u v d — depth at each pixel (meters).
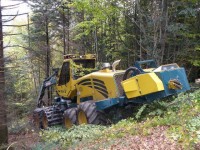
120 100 10.19
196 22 16.17
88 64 13.71
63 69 13.69
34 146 8.84
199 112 8.70
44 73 21.34
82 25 16.14
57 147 8.91
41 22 18.02
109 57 19.98
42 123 13.90
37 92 19.73
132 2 16.84
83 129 10.02
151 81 9.30
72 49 21.06
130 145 7.55
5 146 7.61
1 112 7.64
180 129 7.59
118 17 17.39
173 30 14.69
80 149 8.15
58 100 14.65
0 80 7.52
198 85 14.69
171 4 15.70
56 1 17.31
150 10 15.99
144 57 17.08
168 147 6.86
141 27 15.80
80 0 14.85
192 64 16.22
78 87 12.47
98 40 20.52
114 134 8.64
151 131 8.21
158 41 15.31
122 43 18.28
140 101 9.95
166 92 9.40
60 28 20.83
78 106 11.42
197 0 14.97
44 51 9.41
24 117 13.91
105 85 10.98
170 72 9.58
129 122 9.62
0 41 7.39
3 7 6.78
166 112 9.44
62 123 13.41
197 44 15.45
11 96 8.87
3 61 7.52
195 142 6.63
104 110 10.92
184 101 9.59
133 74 10.27
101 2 15.27
